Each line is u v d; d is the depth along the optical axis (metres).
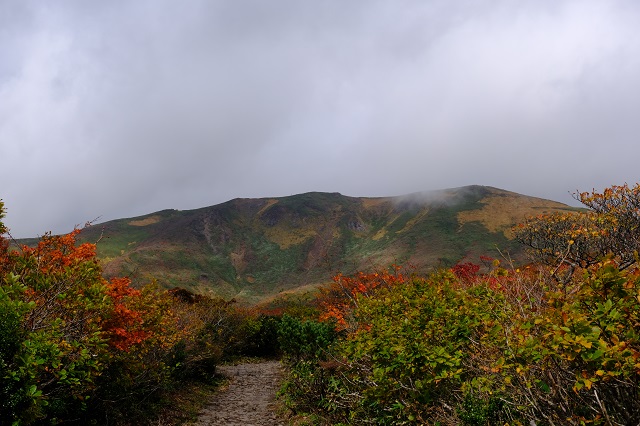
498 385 4.16
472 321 4.46
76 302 5.05
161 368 8.98
